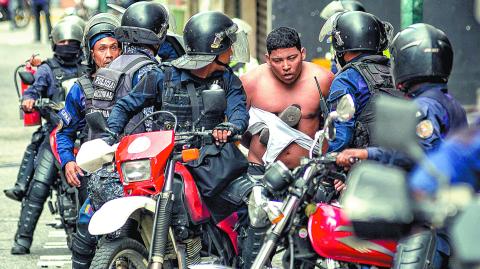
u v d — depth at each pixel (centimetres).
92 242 1611
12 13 9344
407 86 1287
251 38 4862
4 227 2408
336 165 1262
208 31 1505
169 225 1360
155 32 1678
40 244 2238
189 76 1514
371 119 1482
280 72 1688
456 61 3347
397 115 1081
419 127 1213
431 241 1175
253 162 1712
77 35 2102
